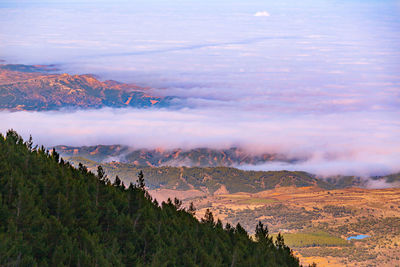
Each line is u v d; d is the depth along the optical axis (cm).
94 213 9481
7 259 6334
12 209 7731
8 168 9619
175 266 9081
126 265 8269
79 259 7156
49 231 7588
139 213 10838
